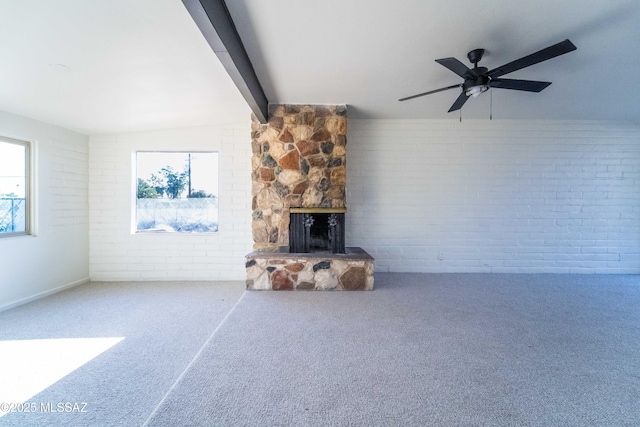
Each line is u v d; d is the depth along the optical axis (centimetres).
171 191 425
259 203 377
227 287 380
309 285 346
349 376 173
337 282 345
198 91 302
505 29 224
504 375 174
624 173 436
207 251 416
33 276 331
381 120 435
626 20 215
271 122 375
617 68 288
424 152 435
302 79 306
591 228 436
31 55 219
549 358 194
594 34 232
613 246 436
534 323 250
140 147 411
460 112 404
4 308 298
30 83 258
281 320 254
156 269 414
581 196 436
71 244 379
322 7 197
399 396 155
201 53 230
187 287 380
